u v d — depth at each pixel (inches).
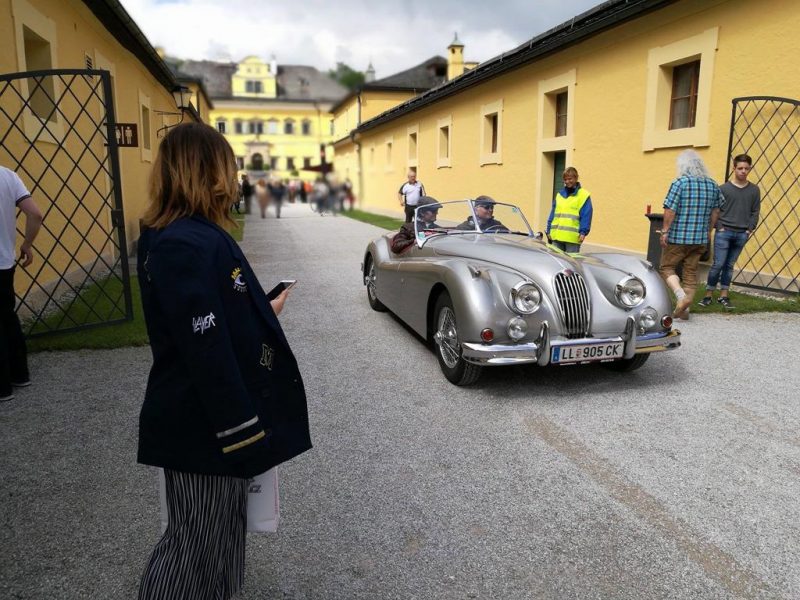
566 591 86.4
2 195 156.9
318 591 86.7
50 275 283.7
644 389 166.9
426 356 200.4
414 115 812.0
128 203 457.1
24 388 168.1
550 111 465.7
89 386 169.9
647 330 164.1
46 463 125.0
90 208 353.1
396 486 116.0
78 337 212.7
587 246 419.5
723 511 106.5
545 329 151.9
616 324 160.4
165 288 58.2
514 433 139.6
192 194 63.2
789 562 92.5
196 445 62.7
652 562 92.7
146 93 561.9
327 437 138.0
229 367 58.8
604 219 398.9
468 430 141.3
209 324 58.2
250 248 500.7
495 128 584.7
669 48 331.9
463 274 161.6
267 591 86.6
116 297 287.3
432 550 96.1
